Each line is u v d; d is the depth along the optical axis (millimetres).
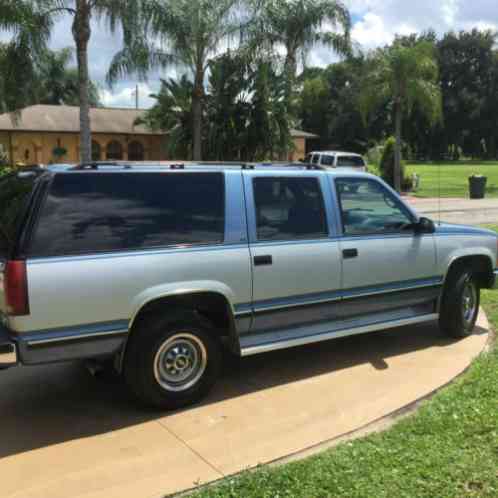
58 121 34312
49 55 16953
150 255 4105
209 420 4191
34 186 3895
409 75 26875
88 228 3938
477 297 6172
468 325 6055
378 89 27406
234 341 4594
